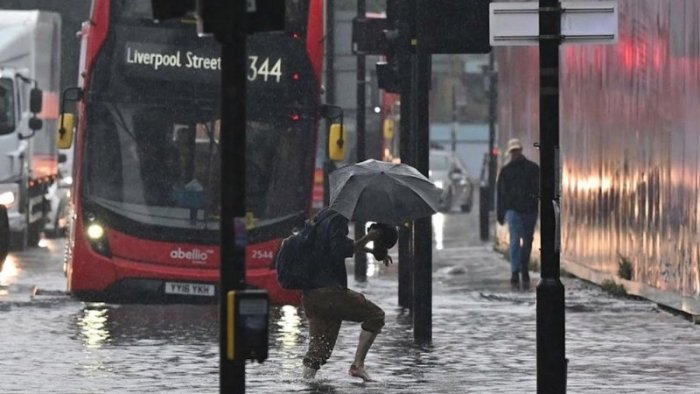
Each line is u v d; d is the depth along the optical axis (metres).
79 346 49.62
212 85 61.88
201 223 61.84
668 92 61.84
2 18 98.12
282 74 61.78
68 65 122.56
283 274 42.25
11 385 40.81
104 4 61.53
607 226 73.19
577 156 80.69
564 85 84.81
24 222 97.25
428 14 48.56
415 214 41.94
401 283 64.12
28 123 95.62
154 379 42.12
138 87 61.66
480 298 68.75
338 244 41.75
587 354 48.19
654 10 63.94
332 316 42.12
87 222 61.56
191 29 61.78
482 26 48.44
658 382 41.78
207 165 62.03
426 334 50.78
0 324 56.06
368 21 63.12
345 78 119.44
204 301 61.75
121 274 61.34
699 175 57.31
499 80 112.75
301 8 62.03
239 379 26.84
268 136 61.88
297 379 42.44
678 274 60.38
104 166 61.66
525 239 77.19
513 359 47.06
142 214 61.66
